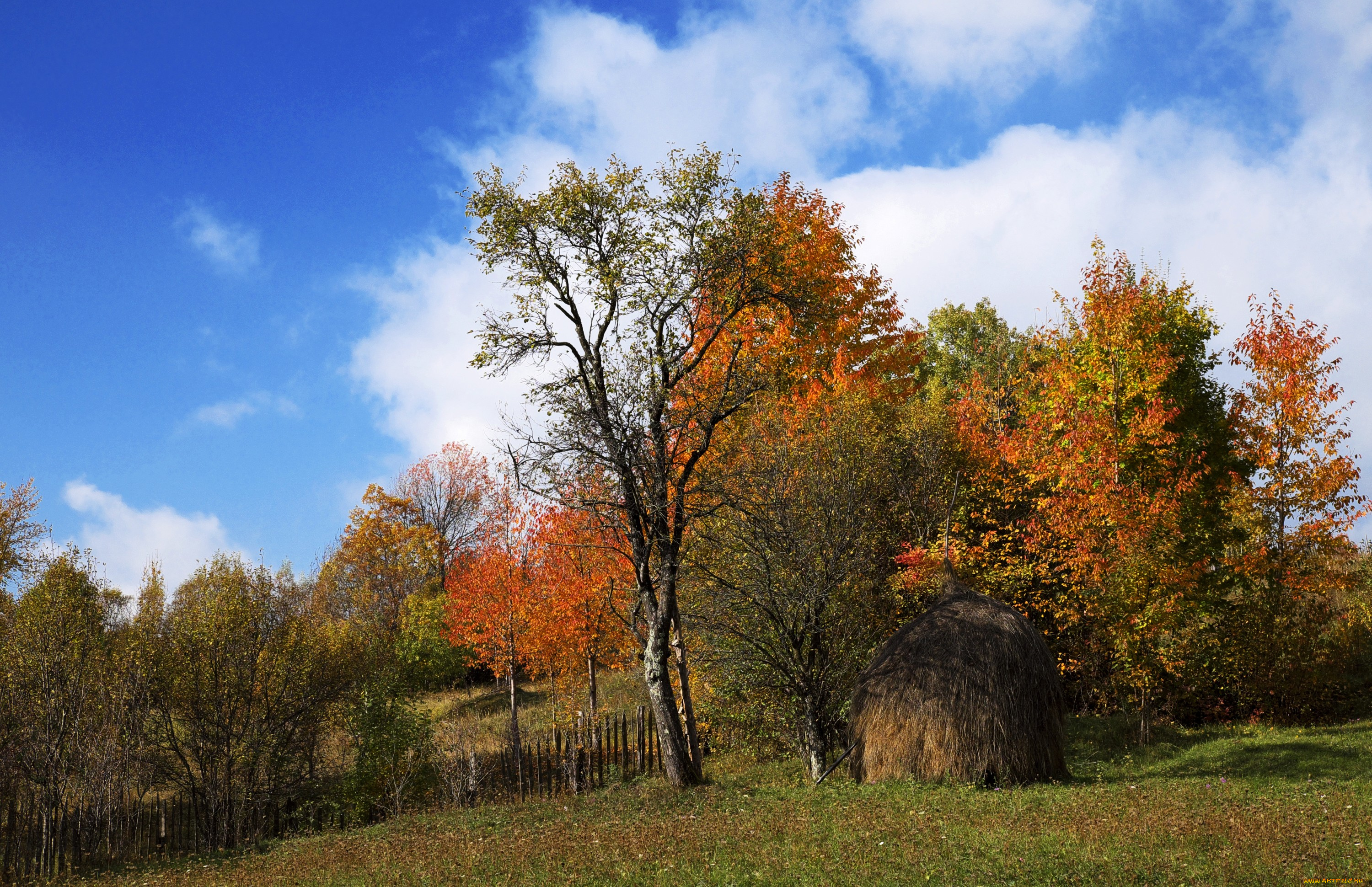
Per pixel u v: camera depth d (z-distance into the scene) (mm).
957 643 15984
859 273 31109
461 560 43781
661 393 18406
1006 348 46688
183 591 36656
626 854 10875
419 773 26109
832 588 18594
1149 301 23094
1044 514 23984
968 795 13422
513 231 18578
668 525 19016
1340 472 22078
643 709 29406
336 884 11648
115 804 23609
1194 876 7906
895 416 27188
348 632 40781
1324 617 23578
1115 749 20672
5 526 36000
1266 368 22984
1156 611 20531
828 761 19453
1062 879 8133
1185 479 21734
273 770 25719
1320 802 11383
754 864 9625
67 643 24109
